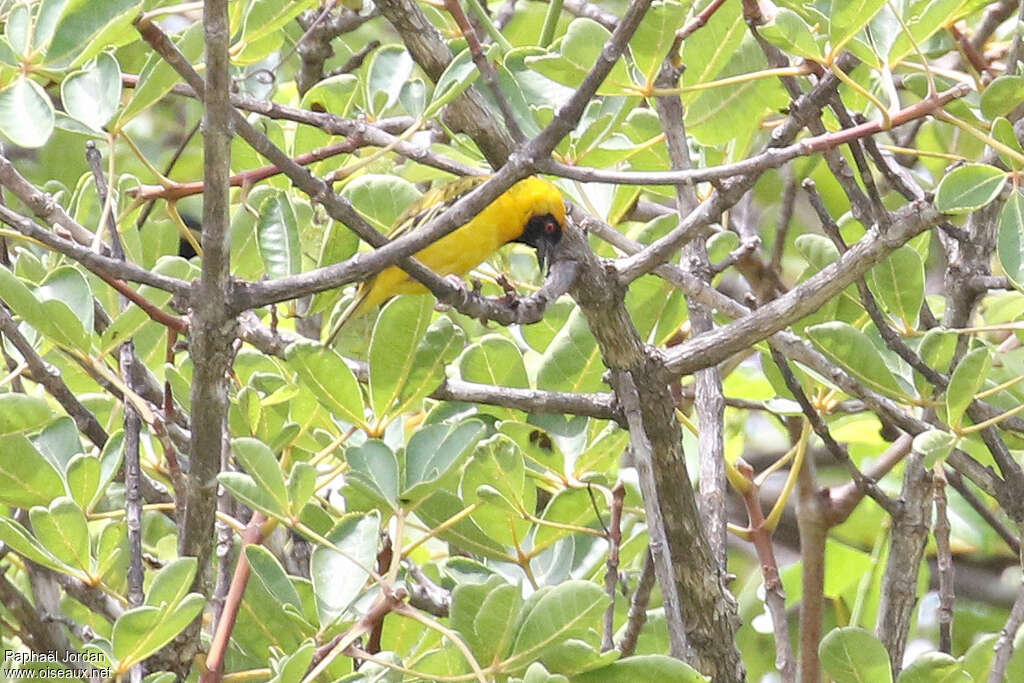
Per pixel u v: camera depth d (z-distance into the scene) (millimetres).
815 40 8109
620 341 8609
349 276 6898
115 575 10078
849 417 12828
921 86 10789
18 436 7574
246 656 9117
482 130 9086
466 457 7906
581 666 7621
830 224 8859
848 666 8320
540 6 12227
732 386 14164
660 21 8453
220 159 6293
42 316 7898
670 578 7898
